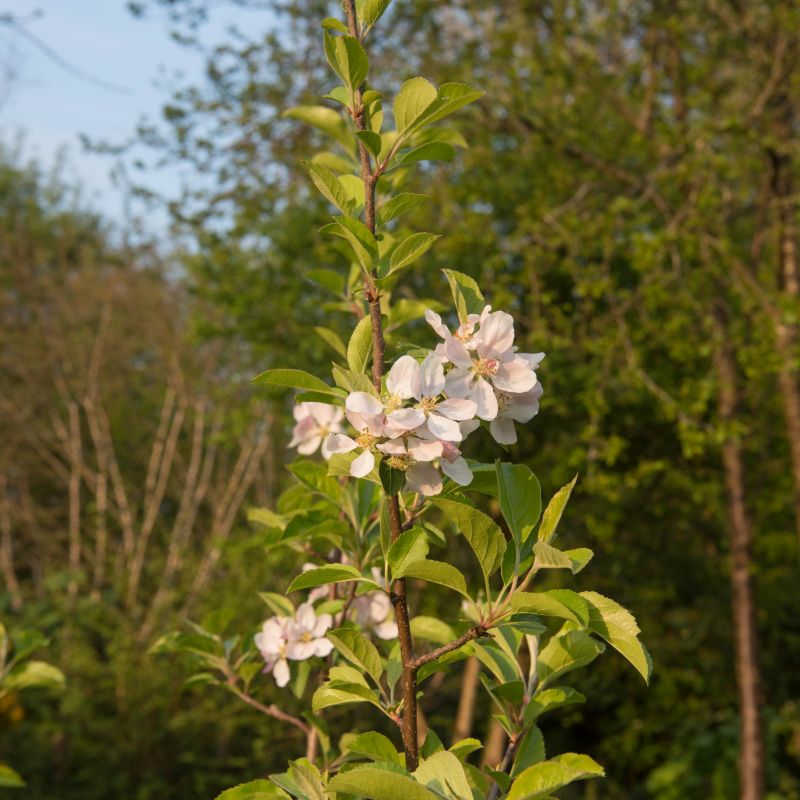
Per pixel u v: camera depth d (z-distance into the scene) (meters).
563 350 6.20
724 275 6.34
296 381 1.46
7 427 11.72
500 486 1.40
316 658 2.26
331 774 2.09
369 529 2.16
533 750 1.61
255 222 6.98
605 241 5.76
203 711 7.60
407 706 1.47
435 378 1.35
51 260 14.38
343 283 2.46
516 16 7.07
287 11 6.79
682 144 6.08
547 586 7.05
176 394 12.04
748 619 6.28
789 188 6.42
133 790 7.78
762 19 6.75
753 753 6.12
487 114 6.43
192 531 11.95
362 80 1.62
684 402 6.08
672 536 7.55
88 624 8.99
